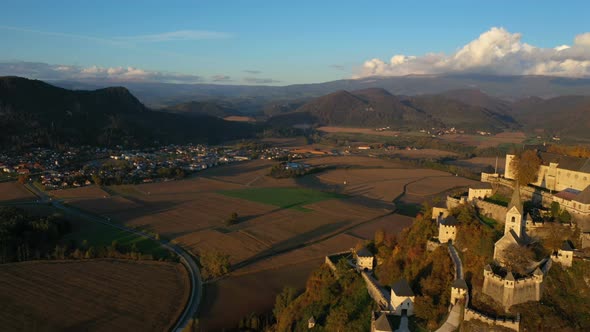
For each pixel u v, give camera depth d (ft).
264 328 533.55
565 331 372.38
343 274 554.05
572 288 408.87
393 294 442.91
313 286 576.61
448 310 419.54
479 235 477.77
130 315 552.00
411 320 424.46
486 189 597.93
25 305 568.82
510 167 650.43
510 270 405.80
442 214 585.63
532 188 586.04
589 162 543.39
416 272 489.67
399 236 628.69
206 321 547.49
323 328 473.67
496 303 401.70
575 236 449.48
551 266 424.87
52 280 641.81
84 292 607.37
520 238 453.58
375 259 575.38
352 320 463.83
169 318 549.13
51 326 522.88
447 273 460.96
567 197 510.99
